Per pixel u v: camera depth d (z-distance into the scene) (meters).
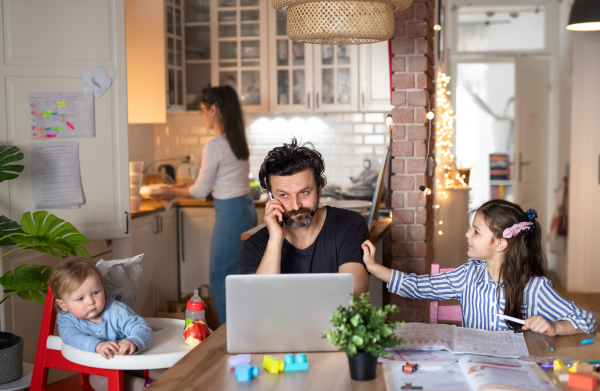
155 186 4.09
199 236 4.46
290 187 1.84
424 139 3.06
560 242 5.59
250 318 1.51
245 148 3.74
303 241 1.99
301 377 1.36
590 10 3.98
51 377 2.86
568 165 5.63
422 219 3.09
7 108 2.77
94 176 2.95
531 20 6.36
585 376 1.28
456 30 6.43
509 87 6.90
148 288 3.93
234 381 1.34
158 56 4.04
